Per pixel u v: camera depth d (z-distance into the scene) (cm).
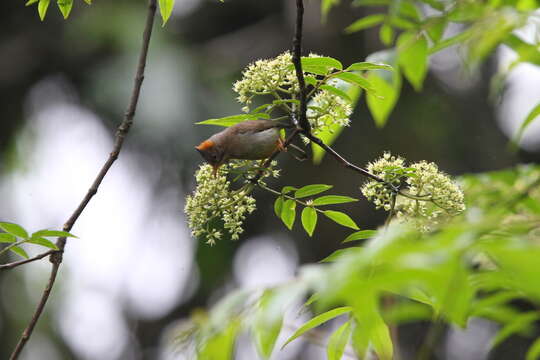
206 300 1861
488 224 203
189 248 1805
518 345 1616
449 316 222
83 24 1706
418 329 1648
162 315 1878
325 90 552
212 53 1783
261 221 1897
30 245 1486
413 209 516
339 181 1842
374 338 350
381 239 213
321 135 605
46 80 1891
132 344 1858
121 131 555
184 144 1548
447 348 1652
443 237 205
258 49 1845
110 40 1672
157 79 1575
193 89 1588
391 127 1833
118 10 1683
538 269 184
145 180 1678
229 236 1814
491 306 266
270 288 229
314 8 1806
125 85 1590
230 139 695
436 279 192
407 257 196
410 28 522
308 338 404
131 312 1875
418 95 1825
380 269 213
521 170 581
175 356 242
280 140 707
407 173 525
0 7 1894
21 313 1466
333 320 1520
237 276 1862
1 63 1861
